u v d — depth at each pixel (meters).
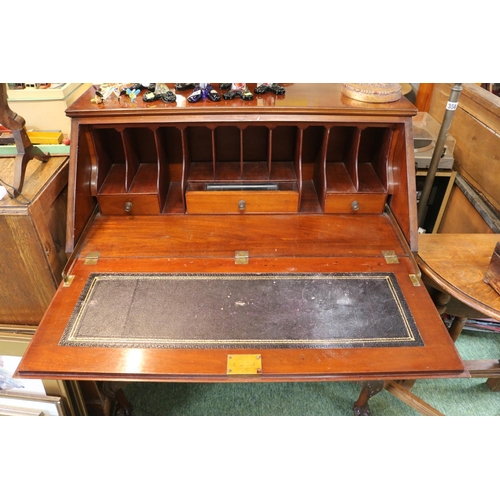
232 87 1.57
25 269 1.49
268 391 2.09
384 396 2.08
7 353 1.62
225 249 1.53
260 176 1.68
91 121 1.45
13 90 1.72
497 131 1.98
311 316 1.29
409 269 1.46
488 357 2.24
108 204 1.62
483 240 1.71
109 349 1.20
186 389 2.11
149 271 1.44
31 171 1.57
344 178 1.67
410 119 1.47
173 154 1.72
